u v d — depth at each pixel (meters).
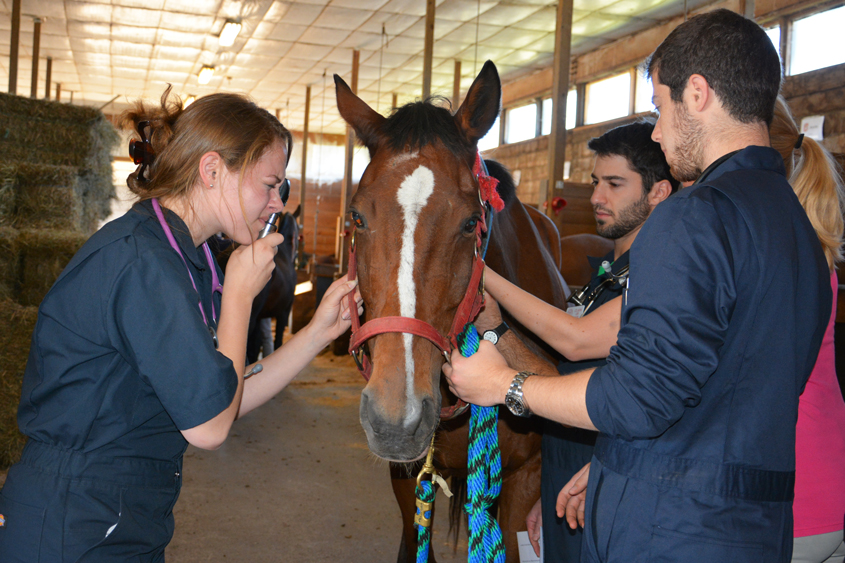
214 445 0.88
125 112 1.04
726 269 0.78
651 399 0.76
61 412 0.88
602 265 1.44
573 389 0.85
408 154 1.10
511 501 1.59
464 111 1.24
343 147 16.91
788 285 0.81
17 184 3.88
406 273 1.03
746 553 0.78
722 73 0.86
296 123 16.48
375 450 0.98
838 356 2.42
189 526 2.45
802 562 1.06
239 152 0.96
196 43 10.05
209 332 0.88
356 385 5.40
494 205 1.23
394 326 1.00
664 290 0.78
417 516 1.23
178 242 0.94
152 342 0.85
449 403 1.37
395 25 8.97
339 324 1.18
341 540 2.41
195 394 0.85
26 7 8.49
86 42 10.09
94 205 4.93
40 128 4.61
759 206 0.82
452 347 1.10
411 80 12.20
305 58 10.80
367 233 1.08
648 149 1.45
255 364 1.13
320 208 16.75
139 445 0.91
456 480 1.77
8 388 2.93
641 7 8.09
